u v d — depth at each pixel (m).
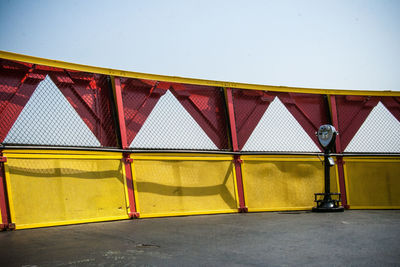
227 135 6.55
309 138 7.06
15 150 4.77
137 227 4.55
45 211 4.77
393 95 7.45
